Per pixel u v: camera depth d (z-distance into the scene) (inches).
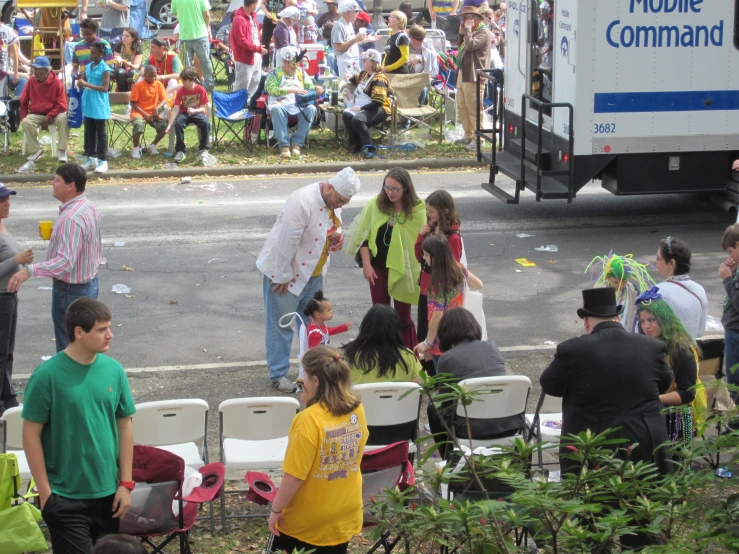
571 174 536.4
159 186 674.2
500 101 650.2
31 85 700.7
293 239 339.0
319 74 851.4
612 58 523.5
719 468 163.9
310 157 733.3
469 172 715.4
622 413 219.0
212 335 414.3
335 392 196.5
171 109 719.7
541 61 582.2
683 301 278.2
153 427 257.3
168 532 220.2
